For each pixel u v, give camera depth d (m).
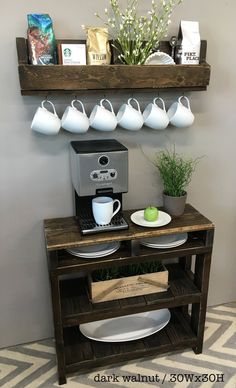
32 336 1.79
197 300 1.59
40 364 1.65
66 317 1.43
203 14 1.46
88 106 1.46
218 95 1.60
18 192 1.51
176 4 1.41
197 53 1.39
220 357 1.67
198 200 1.78
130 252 1.42
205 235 1.50
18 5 1.27
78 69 1.25
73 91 1.31
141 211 1.62
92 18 1.36
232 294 2.04
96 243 1.34
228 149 1.72
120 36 1.33
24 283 1.67
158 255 1.45
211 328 1.86
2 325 1.72
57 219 1.57
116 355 1.55
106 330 1.67
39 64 1.25
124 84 1.31
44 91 1.27
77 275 1.73
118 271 1.60
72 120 1.32
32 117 1.41
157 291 1.58
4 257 1.60
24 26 1.30
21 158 1.46
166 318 1.75
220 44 1.52
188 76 1.37
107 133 1.53
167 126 1.59
